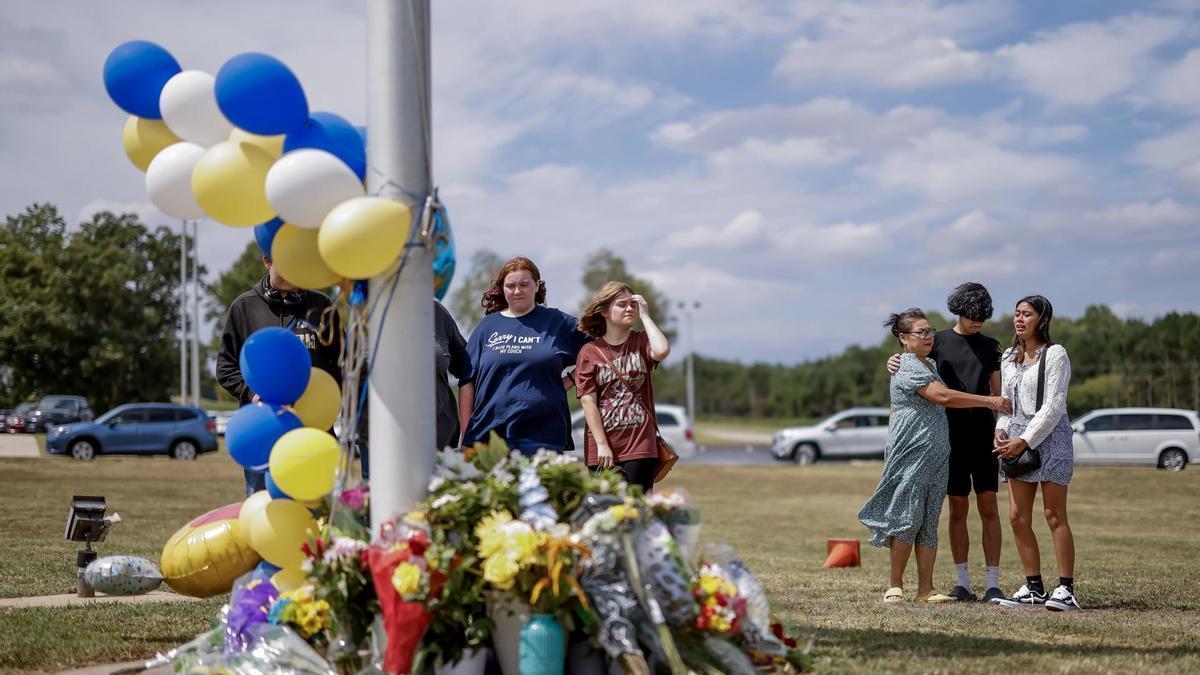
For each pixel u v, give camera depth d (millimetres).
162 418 32906
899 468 7492
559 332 6430
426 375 4699
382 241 4477
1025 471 7371
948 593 7844
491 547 4203
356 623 4578
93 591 7477
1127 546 12398
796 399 103625
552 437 6324
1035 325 7559
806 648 4840
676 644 4320
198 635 5750
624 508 4293
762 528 15453
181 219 5320
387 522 4438
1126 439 30953
